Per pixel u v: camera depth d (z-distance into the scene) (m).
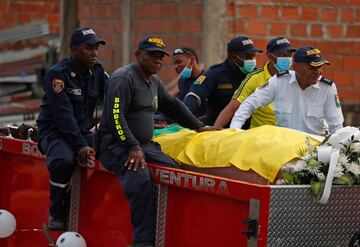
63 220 13.52
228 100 15.61
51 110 13.34
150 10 19.94
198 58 19.00
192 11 19.11
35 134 14.65
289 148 10.97
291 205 10.29
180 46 19.38
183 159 12.02
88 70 13.70
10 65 23.94
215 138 11.98
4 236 14.25
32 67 23.77
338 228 10.72
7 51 23.97
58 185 13.23
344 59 19.69
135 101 12.16
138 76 12.20
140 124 12.23
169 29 19.59
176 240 11.41
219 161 11.48
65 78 13.40
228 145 11.58
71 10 22.08
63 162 13.01
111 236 12.65
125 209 12.36
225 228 10.71
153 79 12.55
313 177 10.62
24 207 14.59
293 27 19.22
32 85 23.73
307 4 19.27
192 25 19.12
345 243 10.78
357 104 19.80
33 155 14.13
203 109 16.22
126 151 11.95
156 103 12.48
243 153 11.30
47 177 14.01
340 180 10.66
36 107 23.69
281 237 10.27
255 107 13.51
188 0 19.16
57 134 13.48
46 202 14.09
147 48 12.09
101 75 13.90
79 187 13.27
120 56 20.66
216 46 18.80
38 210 14.30
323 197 10.39
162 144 12.64
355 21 19.66
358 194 10.84
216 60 18.80
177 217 11.41
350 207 10.77
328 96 13.35
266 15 18.98
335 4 19.48
